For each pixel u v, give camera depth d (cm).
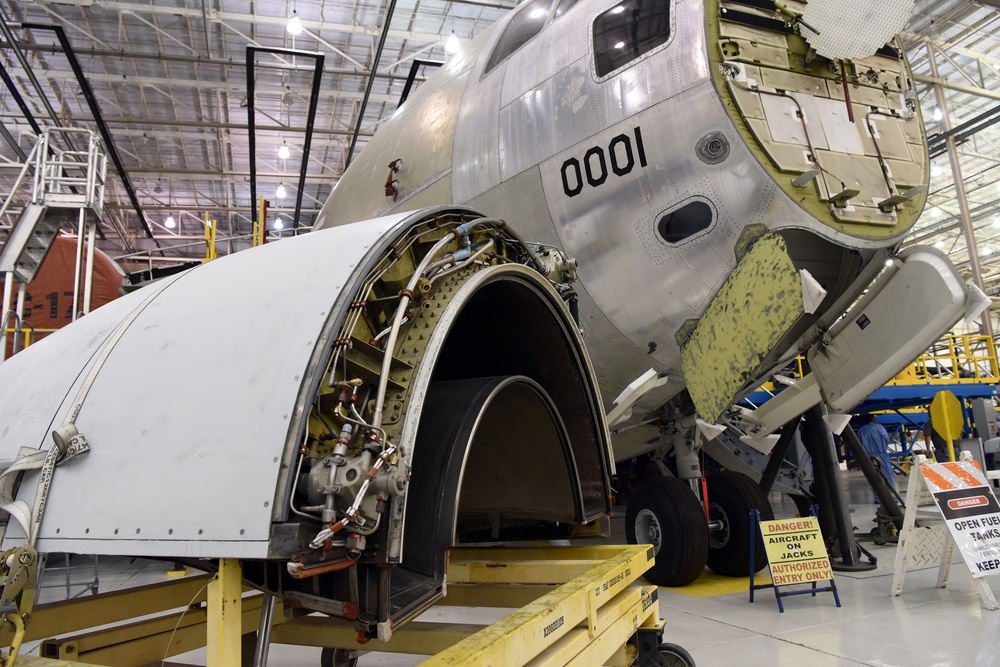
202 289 215
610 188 420
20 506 172
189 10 1464
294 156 2088
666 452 568
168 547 150
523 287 250
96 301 860
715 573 541
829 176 380
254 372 167
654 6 423
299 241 226
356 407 177
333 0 1505
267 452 151
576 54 454
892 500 630
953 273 387
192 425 166
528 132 464
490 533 348
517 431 283
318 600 167
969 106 1953
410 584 185
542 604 188
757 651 334
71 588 580
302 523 145
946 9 1559
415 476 202
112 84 1730
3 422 210
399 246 207
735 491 516
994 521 428
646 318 431
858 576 508
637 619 270
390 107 1898
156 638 257
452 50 1451
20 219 518
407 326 199
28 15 1512
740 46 392
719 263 398
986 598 396
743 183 379
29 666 154
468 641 152
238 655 151
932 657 312
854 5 368
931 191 2322
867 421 1342
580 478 301
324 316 171
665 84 401
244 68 1708
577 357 280
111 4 1442
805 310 353
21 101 1591
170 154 2072
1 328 493
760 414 521
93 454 175
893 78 429
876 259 412
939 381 1266
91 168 543
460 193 503
